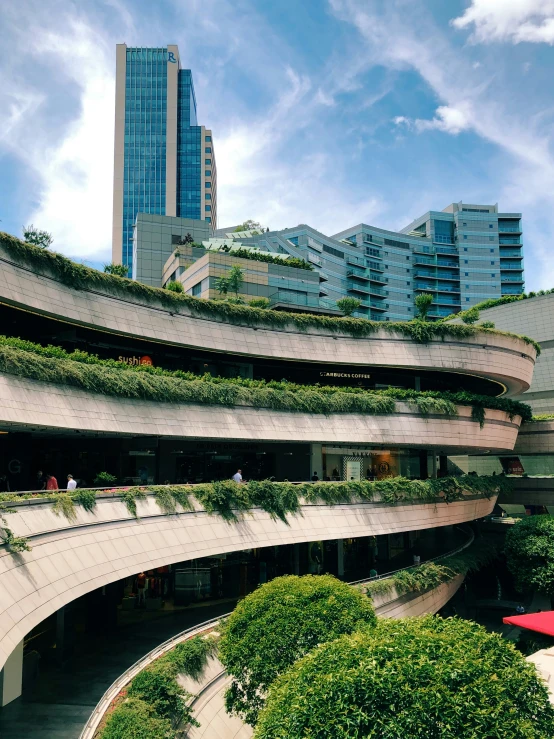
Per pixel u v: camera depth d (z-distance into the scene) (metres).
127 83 136.50
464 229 134.75
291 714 11.34
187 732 18.09
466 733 10.24
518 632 40.97
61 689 19.25
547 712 11.80
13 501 15.57
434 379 46.16
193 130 137.12
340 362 36.84
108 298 26.69
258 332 34.12
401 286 129.25
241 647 18.89
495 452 52.09
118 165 132.62
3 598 13.33
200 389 28.05
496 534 54.34
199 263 51.09
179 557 22.30
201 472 35.38
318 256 112.31
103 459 31.81
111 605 25.53
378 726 10.53
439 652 11.63
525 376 43.72
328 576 21.41
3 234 21.20
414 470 43.97
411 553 45.22
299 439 31.80
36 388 20.19
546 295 55.12
